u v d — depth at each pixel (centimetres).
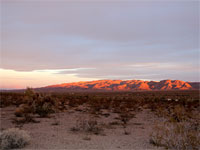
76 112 1952
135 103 3359
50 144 762
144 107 2577
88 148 714
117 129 1111
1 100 2877
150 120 1463
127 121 1411
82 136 915
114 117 1636
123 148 723
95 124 1139
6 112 1859
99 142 805
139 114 1856
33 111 1747
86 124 1101
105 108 2428
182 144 718
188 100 3781
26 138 750
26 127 1134
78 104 3047
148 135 956
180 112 1234
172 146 742
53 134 950
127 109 2311
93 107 2447
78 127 1117
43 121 1366
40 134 947
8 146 699
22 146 720
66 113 1848
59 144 763
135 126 1216
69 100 3931
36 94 2023
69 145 750
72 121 1377
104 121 1405
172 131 778
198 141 722
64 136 909
